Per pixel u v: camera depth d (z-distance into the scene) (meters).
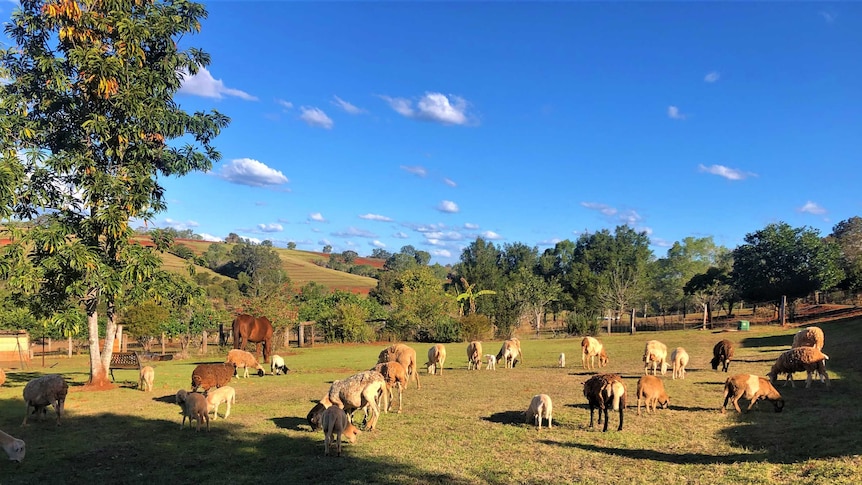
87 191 16.20
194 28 18.23
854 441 8.34
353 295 46.50
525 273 51.03
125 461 8.82
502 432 10.40
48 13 15.68
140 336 31.66
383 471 8.09
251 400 14.67
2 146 15.73
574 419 11.41
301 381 18.75
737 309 63.44
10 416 12.49
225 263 88.25
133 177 16.83
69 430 11.03
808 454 7.95
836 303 49.62
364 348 35.72
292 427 11.16
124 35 16.27
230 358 19.56
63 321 15.71
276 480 7.75
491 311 47.22
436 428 10.81
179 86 18.42
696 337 32.25
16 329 29.92
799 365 13.80
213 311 35.00
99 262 15.73
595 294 54.03
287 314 35.94
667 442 9.35
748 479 7.06
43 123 16.58
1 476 8.10
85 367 26.33
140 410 13.19
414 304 42.97
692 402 12.83
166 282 17.59
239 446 9.67
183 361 29.06
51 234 15.05
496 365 23.27
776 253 44.66
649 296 65.38
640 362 22.12
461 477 7.78
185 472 8.21
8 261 15.20
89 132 16.64
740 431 9.84
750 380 11.51
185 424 11.53
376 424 11.27
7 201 14.84
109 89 15.98
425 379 18.41
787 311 44.62
